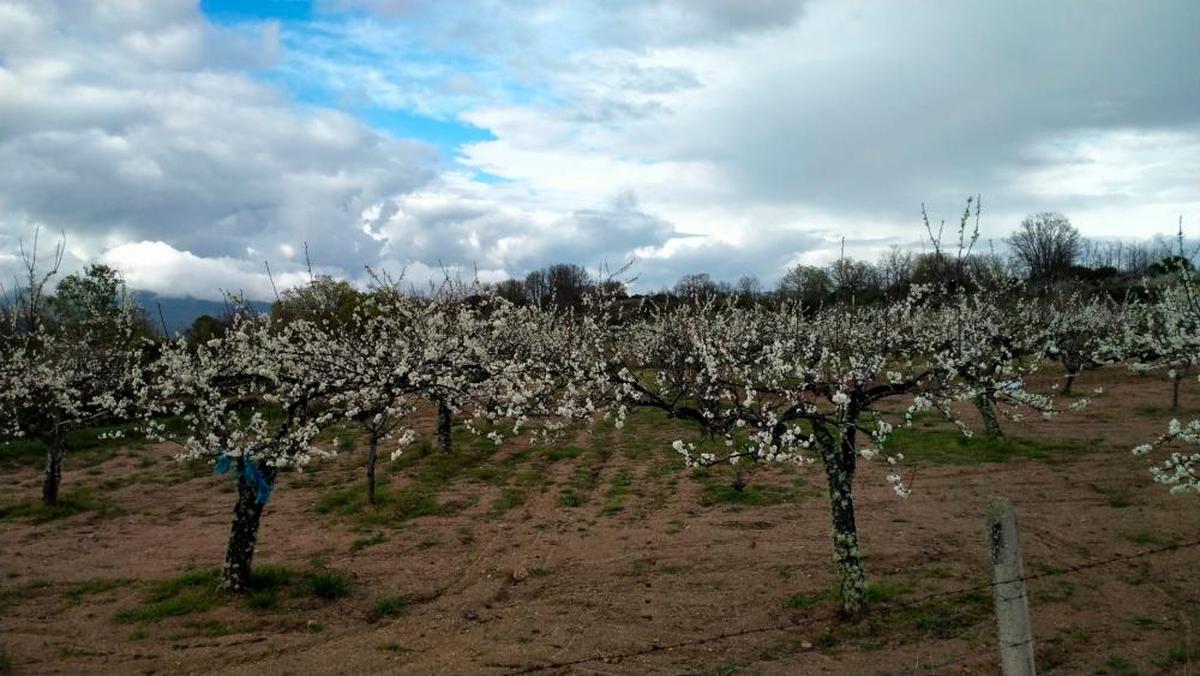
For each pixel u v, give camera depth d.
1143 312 21.94
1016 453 16.95
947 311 10.61
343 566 10.71
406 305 15.84
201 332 17.34
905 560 10.08
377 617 8.82
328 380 10.27
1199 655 6.90
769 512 12.98
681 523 12.51
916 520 12.10
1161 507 12.18
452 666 7.28
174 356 10.73
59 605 9.30
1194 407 22.34
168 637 8.20
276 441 9.61
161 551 11.74
